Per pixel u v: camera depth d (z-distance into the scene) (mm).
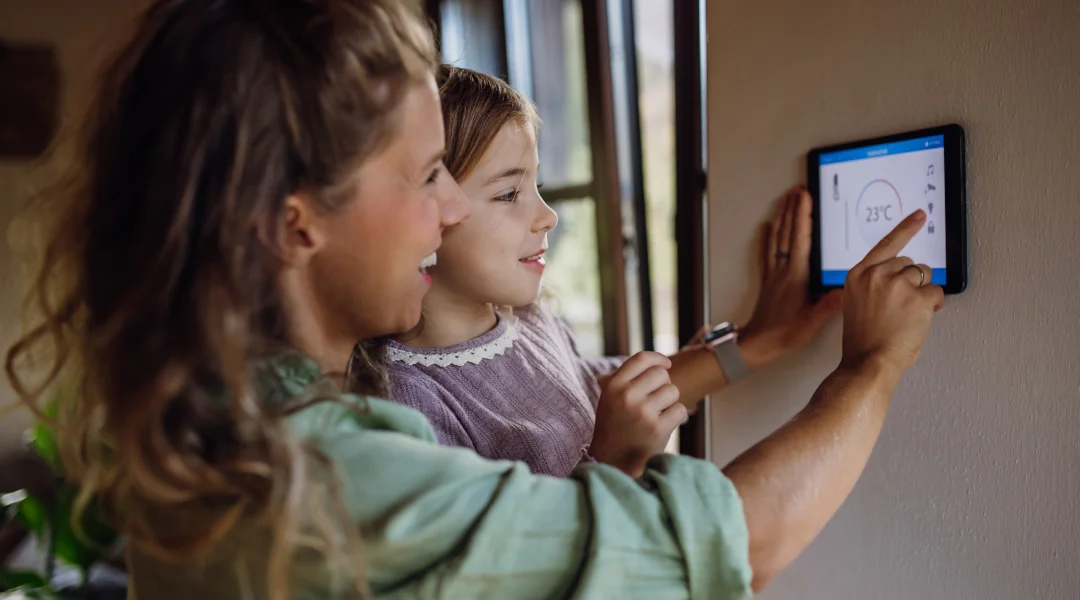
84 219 504
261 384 494
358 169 499
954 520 727
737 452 951
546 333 958
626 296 1473
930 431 740
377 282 537
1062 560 639
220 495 472
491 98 801
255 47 474
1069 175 609
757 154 894
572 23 1529
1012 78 643
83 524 1484
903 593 779
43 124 2531
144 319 464
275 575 427
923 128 712
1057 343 628
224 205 466
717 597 472
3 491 2410
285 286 528
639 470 686
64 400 545
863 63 765
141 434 452
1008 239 656
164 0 508
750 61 890
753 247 909
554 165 1617
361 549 455
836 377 612
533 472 788
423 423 540
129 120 488
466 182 788
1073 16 599
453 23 1760
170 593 528
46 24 2533
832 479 529
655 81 1462
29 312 599
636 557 467
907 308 623
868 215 760
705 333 923
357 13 495
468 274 814
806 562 885
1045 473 646
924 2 705
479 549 458
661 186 1537
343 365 598
